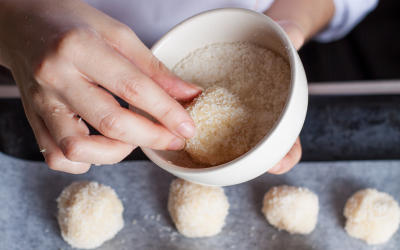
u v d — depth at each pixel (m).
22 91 0.41
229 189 0.51
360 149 0.51
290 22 0.50
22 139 0.52
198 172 0.37
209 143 0.39
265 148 0.36
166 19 0.54
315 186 0.51
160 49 0.41
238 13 0.39
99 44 0.37
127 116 0.37
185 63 0.42
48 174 0.52
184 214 0.48
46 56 0.37
